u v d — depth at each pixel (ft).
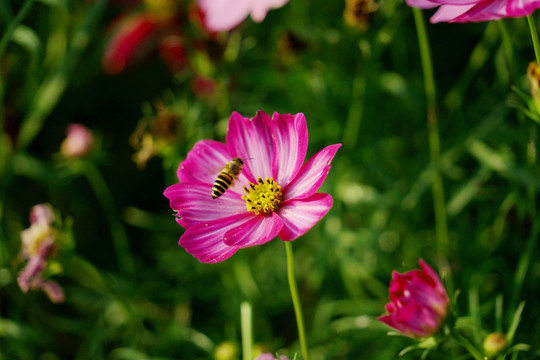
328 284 2.85
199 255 2.07
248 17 2.90
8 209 3.15
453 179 2.77
